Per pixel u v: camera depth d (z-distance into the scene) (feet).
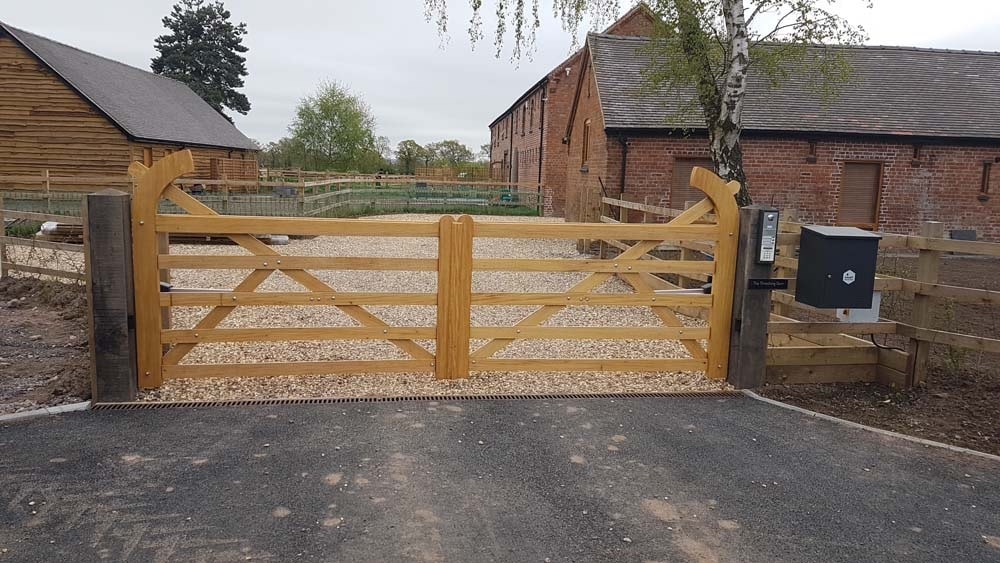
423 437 14.90
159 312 17.11
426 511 11.69
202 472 12.89
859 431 16.06
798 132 55.83
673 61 38.17
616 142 55.42
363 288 33.50
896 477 13.62
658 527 11.43
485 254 48.06
